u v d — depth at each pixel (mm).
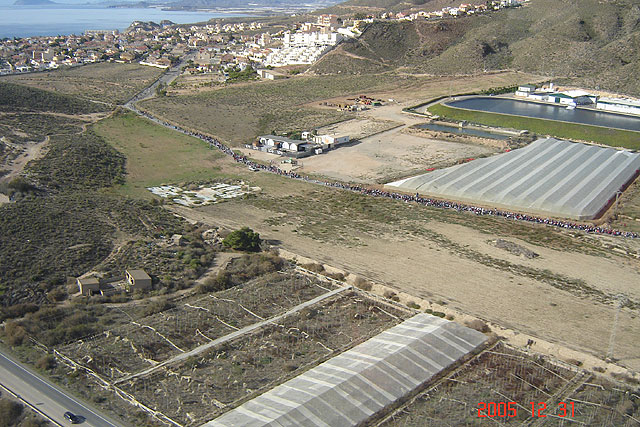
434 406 56750
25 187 118062
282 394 56875
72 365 62469
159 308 75188
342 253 95625
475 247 98562
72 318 71188
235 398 57562
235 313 74938
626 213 115875
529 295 81188
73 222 100062
